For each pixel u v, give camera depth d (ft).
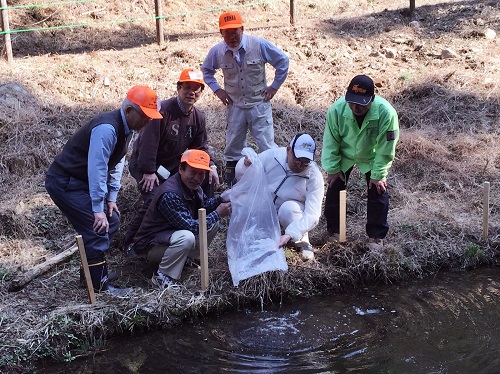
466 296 18.67
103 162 15.96
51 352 16.16
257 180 18.35
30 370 15.79
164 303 17.40
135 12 32.99
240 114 21.21
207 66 21.06
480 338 16.61
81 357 16.24
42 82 25.91
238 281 17.99
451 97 27.71
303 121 26.37
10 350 15.94
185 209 17.63
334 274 19.12
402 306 18.19
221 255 19.56
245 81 20.80
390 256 19.62
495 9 34.14
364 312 17.93
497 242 20.70
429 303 18.33
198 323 17.47
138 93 15.94
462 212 22.16
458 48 30.96
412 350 16.16
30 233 20.40
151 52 29.58
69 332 16.53
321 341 16.63
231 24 19.85
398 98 28.02
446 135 26.11
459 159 24.91
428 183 23.73
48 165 23.16
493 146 25.45
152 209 17.79
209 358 16.05
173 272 18.02
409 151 25.02
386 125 17.90
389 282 19.44
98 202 16.16
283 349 16.35
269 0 35.63
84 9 32.14
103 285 17.58
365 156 18.94
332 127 18.69
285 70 20.70
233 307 18.02
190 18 33.83
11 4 31.58
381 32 32.58
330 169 19.16
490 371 15.28
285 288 18.53
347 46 31.32
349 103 17.39
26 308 17.17
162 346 16.58
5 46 27.45
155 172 18.94
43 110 24.88
